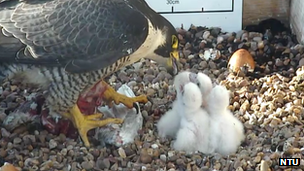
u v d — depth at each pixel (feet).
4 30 3.94
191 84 4.00
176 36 4.41
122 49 3.99
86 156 4.03
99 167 3.98
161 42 4.32
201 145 4.04
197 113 4.03
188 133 4.01
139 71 4.93
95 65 3.97
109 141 4.16
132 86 4.75
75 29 3.93
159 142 4.16
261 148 4.06
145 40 4.09
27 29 3.93
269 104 4.46
